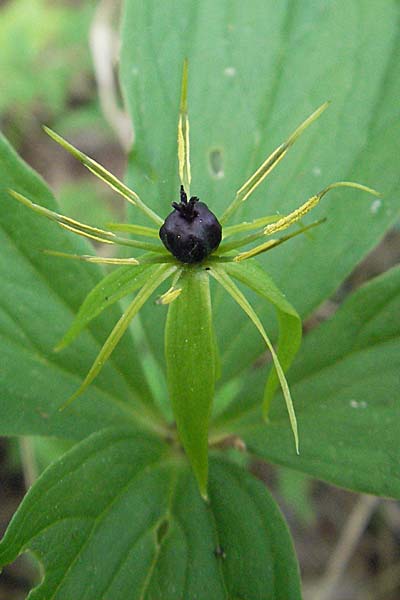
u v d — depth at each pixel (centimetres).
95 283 15
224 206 16
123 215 30
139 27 16
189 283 11
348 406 15
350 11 16
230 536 14
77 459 14
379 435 14
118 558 14
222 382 16
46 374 15
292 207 16
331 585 23
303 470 14
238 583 14
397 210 15
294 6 16
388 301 15
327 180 15
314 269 15
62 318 15
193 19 16
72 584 13
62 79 32
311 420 15
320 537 26
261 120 16
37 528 13
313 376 15
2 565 12
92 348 15
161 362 16
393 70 16
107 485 14
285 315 12
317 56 16
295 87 16
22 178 15
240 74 16
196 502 14
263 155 16
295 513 26
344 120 16
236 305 16
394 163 15
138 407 16
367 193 15
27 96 32
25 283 15
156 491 14
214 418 16
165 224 11
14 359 15
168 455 15
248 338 16
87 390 15
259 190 16
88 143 35
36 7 32
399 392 14
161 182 16
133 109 16
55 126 33
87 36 33
